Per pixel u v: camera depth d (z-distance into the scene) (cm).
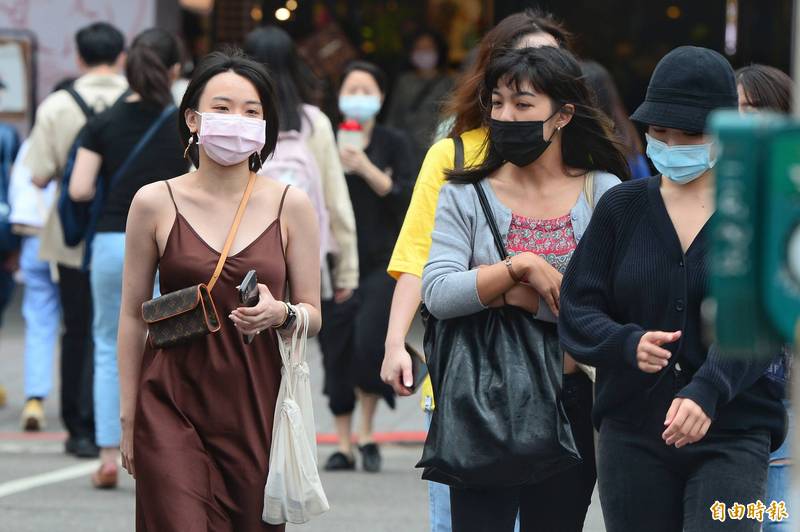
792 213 602
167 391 1296
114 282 2330
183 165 2333
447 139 1408
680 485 1216
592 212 1320
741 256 609
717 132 610
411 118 3991
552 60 1288
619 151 1352
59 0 4256
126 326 1354
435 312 1303
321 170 2358
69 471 2575
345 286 2427
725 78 1189
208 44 4666
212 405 1296
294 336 1316
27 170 2845
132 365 1354
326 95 4522
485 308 1303
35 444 2836
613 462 1231
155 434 1280
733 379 1147
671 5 4666
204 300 1285
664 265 1202
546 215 1332
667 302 1199
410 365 1370
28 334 2922
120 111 2320
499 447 1250
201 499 1262
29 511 2236
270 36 2291
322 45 4581
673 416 1150
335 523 2175
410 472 2611
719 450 1189
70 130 2556
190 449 1278
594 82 1878
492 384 1273
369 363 2502
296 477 1303
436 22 4712
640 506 1220
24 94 4216
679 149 1188
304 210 1359
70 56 4275
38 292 2917
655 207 1215
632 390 1207
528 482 1275
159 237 1330
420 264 1391
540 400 1265
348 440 2620
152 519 1262
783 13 4553
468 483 1270
